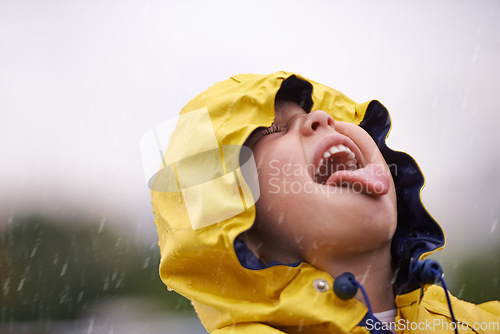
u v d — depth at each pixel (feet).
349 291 5.28
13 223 22.31
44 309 20.22
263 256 6.01
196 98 6.86
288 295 5.38
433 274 5.60
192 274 6.06
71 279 21.17
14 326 19.79
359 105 7.36
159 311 18.93
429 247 6.33
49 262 21.38
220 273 5.78
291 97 6.61
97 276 21.13
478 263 16.51
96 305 20.49
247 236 6.07
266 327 5.28
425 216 6.67
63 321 20.03
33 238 21.99
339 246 5.59
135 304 19.75
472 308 6.85
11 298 20.71
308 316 5.22
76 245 21.91
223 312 5.63
